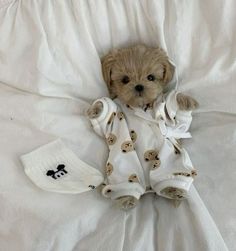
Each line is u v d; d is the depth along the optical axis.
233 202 0.28
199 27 0.31
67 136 0.31
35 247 0.26
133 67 0.31
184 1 0.31
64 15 0.31
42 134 0.31
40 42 0.31
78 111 0.33
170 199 0.29
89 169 0.30
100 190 0.29
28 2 0.31
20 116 0.32
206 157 0.31
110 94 0.33
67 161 0.30
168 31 0.31
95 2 0.31
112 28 0.32
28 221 0.27
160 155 0.30
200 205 0.27
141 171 0.30
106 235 0.26
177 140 0.32
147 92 0.31
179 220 0.27
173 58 0.32
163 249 0.26
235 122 0.32
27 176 0.29
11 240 0.27
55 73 0.32
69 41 0.31
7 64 0.32
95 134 0.32
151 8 0.31
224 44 0.31
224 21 0.31
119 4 0.31
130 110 0.32
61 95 0.33
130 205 0.28
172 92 0.32
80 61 0.32
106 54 0.33
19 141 0.31
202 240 0.25
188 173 0.28
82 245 0.26
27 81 0.32
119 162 0.30
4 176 0.29
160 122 0.31
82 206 0.28
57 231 0.26
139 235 0.26
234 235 0.26
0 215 0.27
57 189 0.28
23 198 0.28
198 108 0.33
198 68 0.32
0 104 0.32
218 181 0.29
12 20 0.31
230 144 0.31
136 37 0.33
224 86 0.32
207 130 0.32
